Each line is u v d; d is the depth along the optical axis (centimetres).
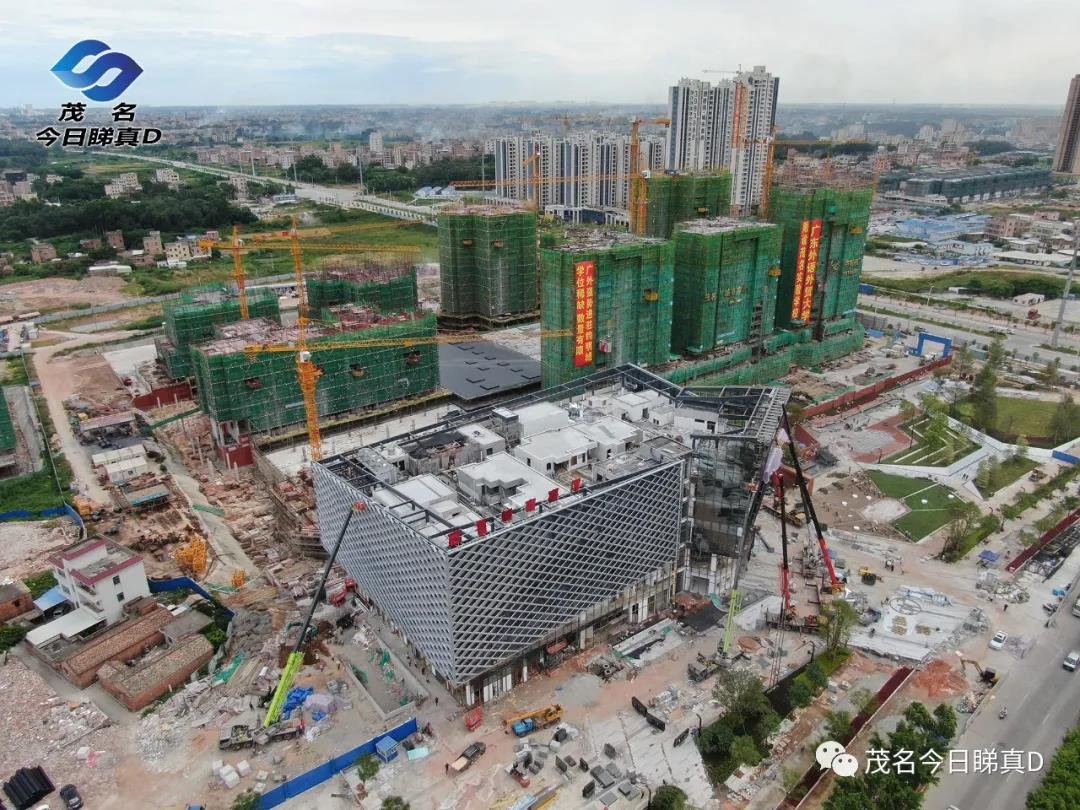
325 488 16900
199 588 18050
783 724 14462
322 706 14588
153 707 14712
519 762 13375
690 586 18250
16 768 13300
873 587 18412
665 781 13188
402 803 12538
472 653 13988
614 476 16250
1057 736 14062
